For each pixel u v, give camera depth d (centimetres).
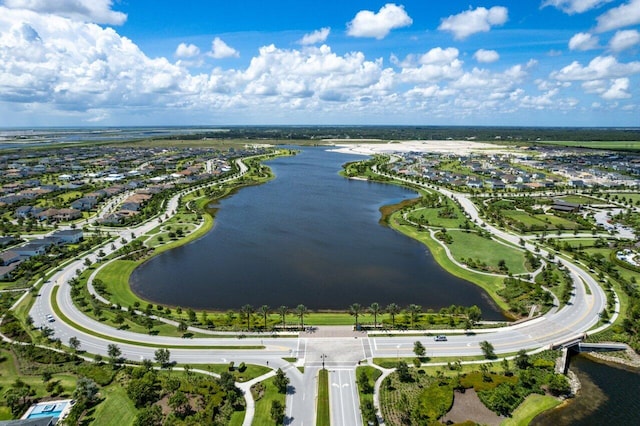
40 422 7819
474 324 12050
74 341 10444
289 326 11962
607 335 11462
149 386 9000
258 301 13725
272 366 10150
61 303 13112
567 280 14638
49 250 17488
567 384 9331
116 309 12762
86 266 16075
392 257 17838
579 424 8488
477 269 16200
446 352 10750
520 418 8581
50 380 9438
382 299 13912
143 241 19250
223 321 12119
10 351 10519
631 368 10425
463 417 8538
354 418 8469
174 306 13338
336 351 10775
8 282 14700
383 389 9281
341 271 16250
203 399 8888
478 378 9575
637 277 15312
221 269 16375
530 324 12088
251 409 8681
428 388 9256
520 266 16400
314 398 9069
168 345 10962
